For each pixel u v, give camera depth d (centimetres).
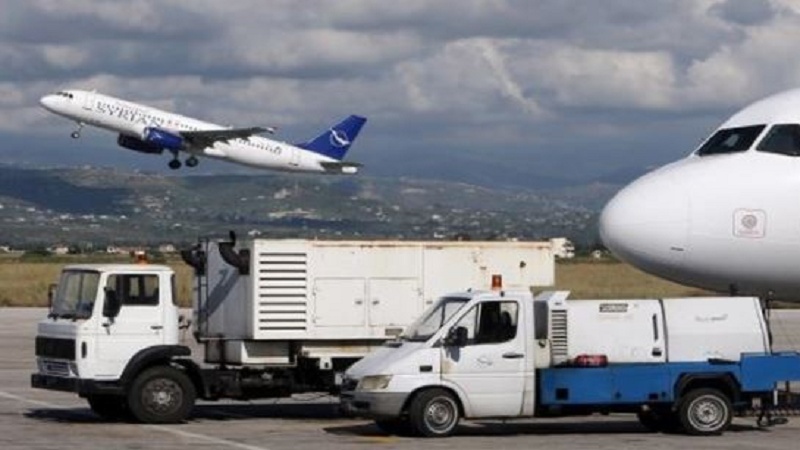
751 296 4534
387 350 4259
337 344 4772
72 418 4759
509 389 4197
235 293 4788
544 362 4266
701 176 4438
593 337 4328
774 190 4372
